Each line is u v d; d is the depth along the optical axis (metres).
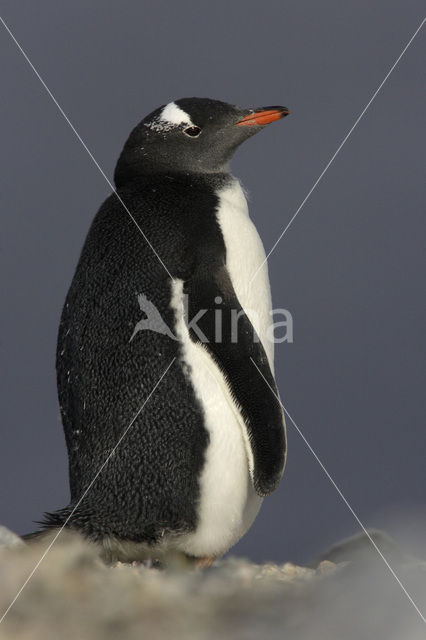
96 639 4.34
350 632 4.45
